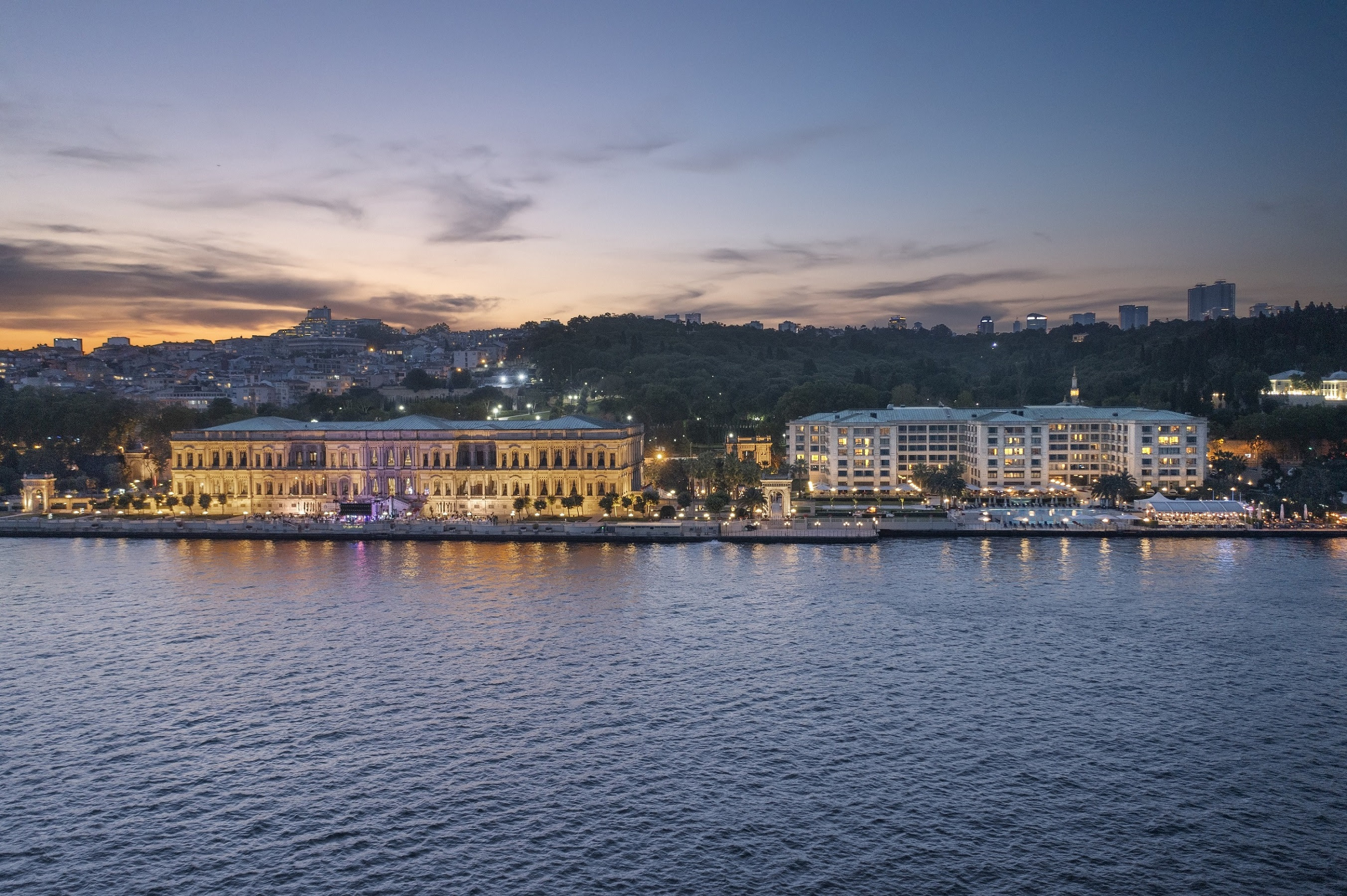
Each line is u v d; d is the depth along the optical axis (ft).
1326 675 505.25
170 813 370.53
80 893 320.09
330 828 358.64
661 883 322.96
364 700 478.18
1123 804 373.20
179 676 514.68
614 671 517.14
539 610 640.99
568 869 331.16
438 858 338.34
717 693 484.74
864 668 519.60
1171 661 528.63
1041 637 572.10
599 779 393.91
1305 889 320.09
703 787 387.34
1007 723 447.42
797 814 366.02
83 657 547.90
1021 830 355.15
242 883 324.80
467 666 526.16
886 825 358.23
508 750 422.00
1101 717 453.58
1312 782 390.42
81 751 423.64
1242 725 443.73
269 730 444.14
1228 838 350.02
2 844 350.02
